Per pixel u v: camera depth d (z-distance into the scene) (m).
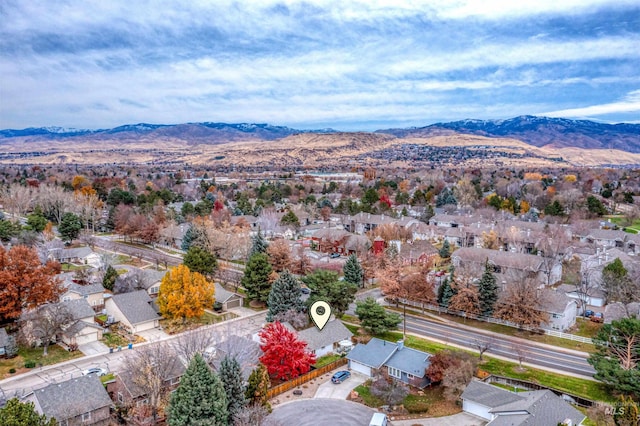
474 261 99.25
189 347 60.72
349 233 126.50
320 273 83.38
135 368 52.53
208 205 167.88
